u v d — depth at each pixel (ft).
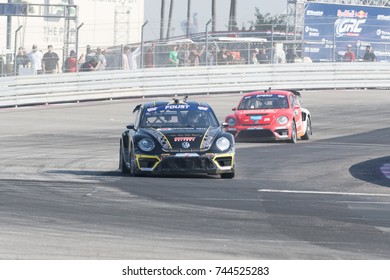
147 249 73.15
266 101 205.77
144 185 117.60
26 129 231.71
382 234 81.61
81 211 93.04
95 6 448.65
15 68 296.30
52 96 300.20
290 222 87.97
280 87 335.06
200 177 130.11
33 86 295.89
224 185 119.65
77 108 289.74
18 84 292.61
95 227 83.30
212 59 331.16
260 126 198.39
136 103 304.09
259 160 158.71
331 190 116.26
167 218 89.25
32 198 102.47
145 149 126.62
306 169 143.64
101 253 71.36
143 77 315.99
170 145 126.31
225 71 327.06
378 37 419.74
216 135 128.57
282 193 112.06
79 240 76.79
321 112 280.72
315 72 340.59
